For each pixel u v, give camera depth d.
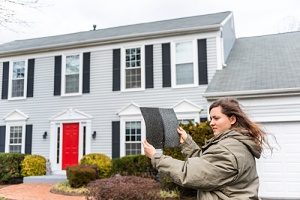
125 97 13.87
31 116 15.41
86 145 14.19
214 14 15.87
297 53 12.95
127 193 5.83
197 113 12.52
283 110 10.03
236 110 1.87
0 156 13.74
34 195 9.66
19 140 15.54
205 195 1.69
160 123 1.95
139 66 13.88
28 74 15.79
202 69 12.77
